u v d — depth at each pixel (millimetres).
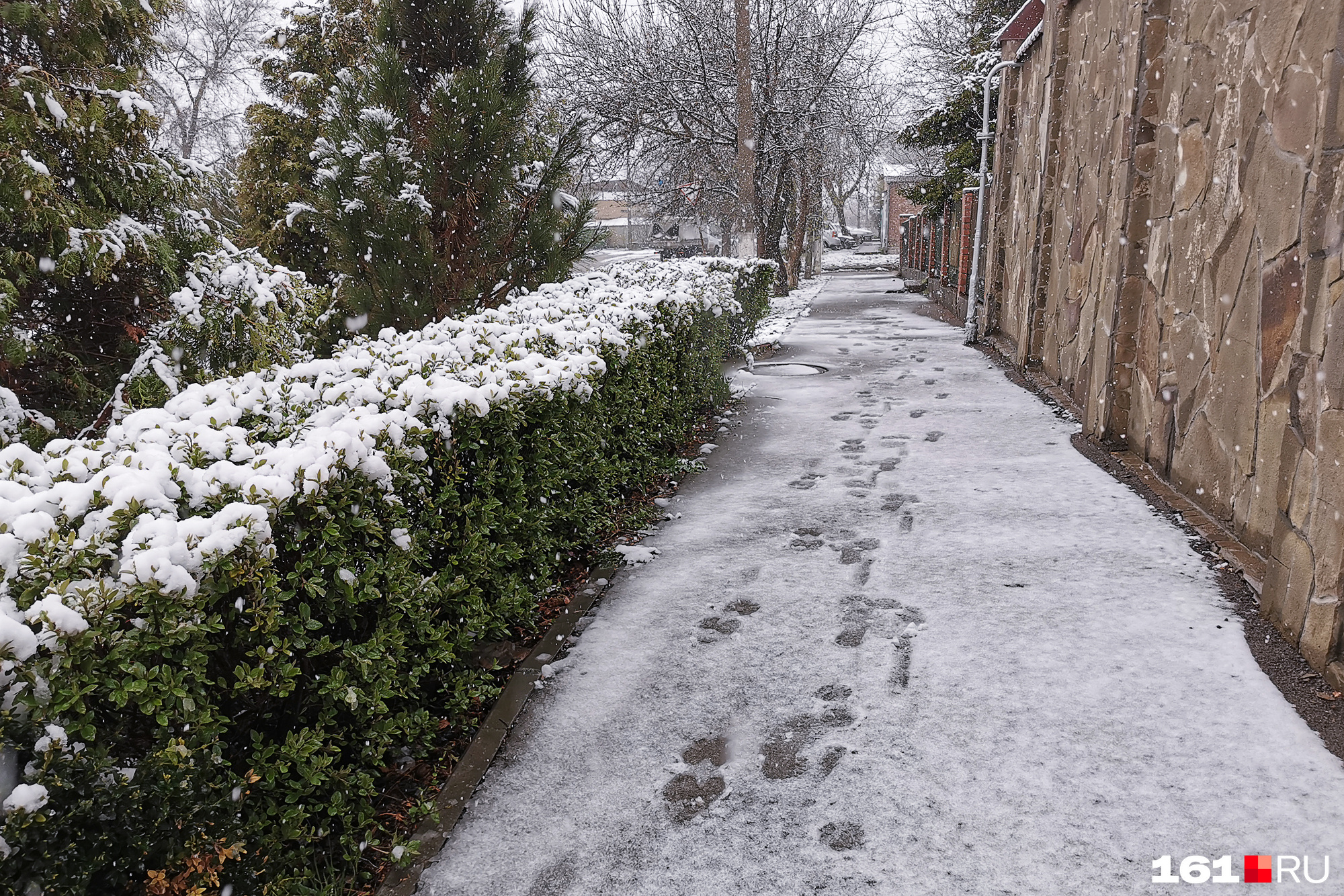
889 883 2543
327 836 2723
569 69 22719
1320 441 3506
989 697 3494
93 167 6477
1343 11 3473
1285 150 4328
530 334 5062
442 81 7594
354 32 14211
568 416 4676
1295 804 2787
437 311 7258
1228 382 5051
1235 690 3453
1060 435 7762
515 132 7746
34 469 2531
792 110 23281
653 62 22562
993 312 14156
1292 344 4254
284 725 2658
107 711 2049
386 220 7059
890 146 30500
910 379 11086
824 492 6398
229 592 2332
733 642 4090
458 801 3004
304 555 2568
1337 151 3500
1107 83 7602
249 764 2416
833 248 69875
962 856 2637
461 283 7449
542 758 3252
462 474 3650
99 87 6570
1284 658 3643
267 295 5758
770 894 2525
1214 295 5273
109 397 6391
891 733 3287
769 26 23141
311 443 2754
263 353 5703
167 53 7676
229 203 8836
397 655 2877
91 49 6348
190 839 2031
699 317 8688
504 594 3939
